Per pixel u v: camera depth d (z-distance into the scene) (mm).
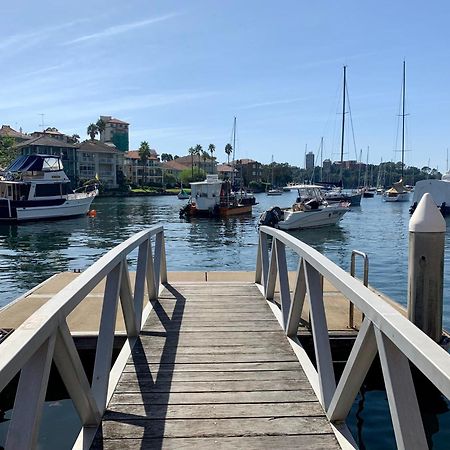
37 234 26969
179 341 4387
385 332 1866
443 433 3896
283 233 4719
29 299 6305
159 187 96438
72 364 2248
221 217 37156
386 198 59594
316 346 3193
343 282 2416
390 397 1873
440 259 4773
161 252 6629
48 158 34844
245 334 4586
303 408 3109
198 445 2695
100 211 46656
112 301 3260
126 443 2707
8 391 4316
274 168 118750
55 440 3627
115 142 111188
